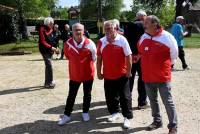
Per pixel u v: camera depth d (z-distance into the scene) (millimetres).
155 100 4625
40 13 27922
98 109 5668
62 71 9688
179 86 7270
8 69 10414
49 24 7102
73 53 4848
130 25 5309
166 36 4312
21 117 5383
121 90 4770
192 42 21141
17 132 4738
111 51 4695
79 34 4824
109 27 4645
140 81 5492
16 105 6059
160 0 34906
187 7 34625
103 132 4637
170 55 4359
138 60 5324
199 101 6047
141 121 5023
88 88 5059
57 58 12641
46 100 6352
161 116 5137
